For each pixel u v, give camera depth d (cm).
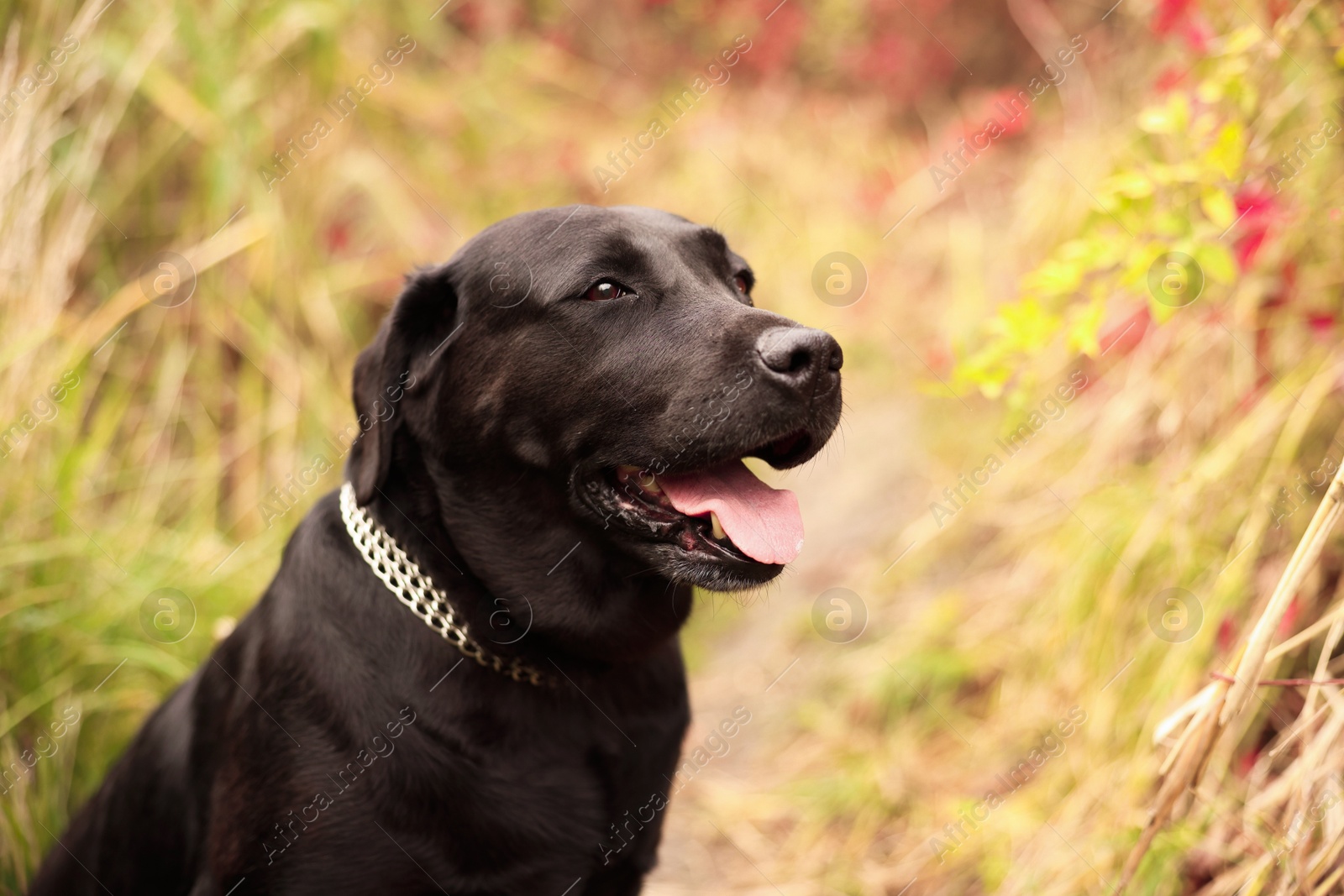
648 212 244
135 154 417
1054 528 365
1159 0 335
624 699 236
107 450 376
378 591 222
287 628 222
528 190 594
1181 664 285
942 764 348
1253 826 251
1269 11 292
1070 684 323
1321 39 283
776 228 680
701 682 427
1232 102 303
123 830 254
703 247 241
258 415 411
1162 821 222
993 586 390
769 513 219
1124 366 363
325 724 212
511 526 228
